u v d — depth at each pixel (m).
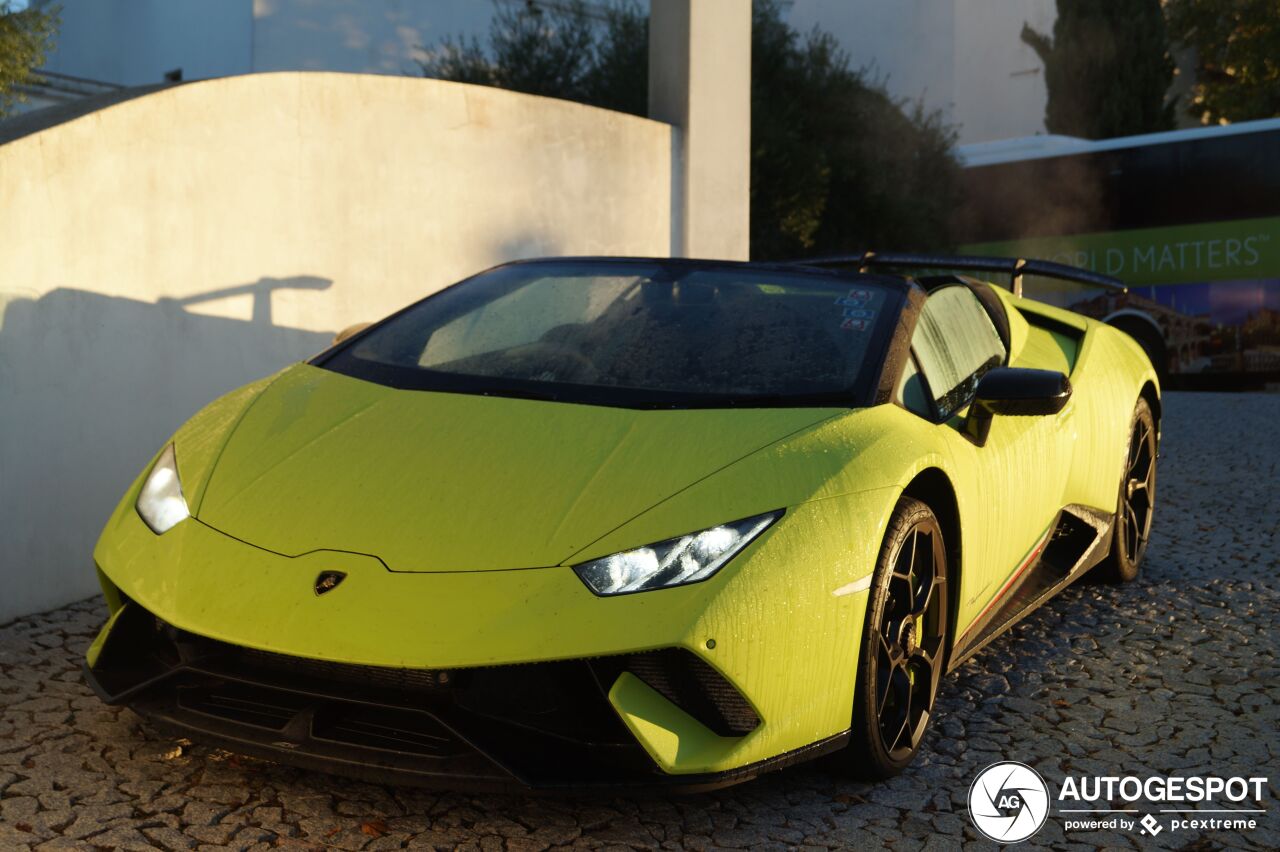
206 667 2.57
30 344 3.92
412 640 2.37
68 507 4.10
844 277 3.63
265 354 5.00
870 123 16.02
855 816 2.76
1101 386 4.59
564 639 2.37
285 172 5.06
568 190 6.51
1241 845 2.71
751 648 2.47
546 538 2.51
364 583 2.46
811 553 2.60
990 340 4.08
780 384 3.08
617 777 2.47
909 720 3.04
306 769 2.69
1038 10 25.98
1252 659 4.00
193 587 2.57
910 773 3.03
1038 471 3.84
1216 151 14.83
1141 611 4.56
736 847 2.57
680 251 7.29
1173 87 28.59
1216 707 3.56
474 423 2.90
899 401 3.14
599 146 6.68
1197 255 14.86
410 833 2.55
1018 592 4.05
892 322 3.36
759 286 3.56
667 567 2.47
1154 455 5.13
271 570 2.54
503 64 14.61
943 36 26.08
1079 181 15.59
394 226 5.59
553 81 14.48
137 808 2.60
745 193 7.58
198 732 2.59
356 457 2.81
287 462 2.84
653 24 7.50
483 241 6.04
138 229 4.37
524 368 3.19
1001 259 5.04
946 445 3.17
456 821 2.62
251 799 2.67
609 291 3.57
